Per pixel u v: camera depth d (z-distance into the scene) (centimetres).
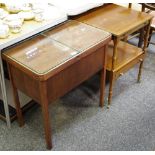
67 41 171
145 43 224
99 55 182
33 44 168
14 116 201
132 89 236
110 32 184
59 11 194
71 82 171
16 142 188
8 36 167
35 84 155
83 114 211
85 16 207
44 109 161
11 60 156
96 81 243
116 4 229
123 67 208
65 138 191
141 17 206
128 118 208
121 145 186
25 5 196
